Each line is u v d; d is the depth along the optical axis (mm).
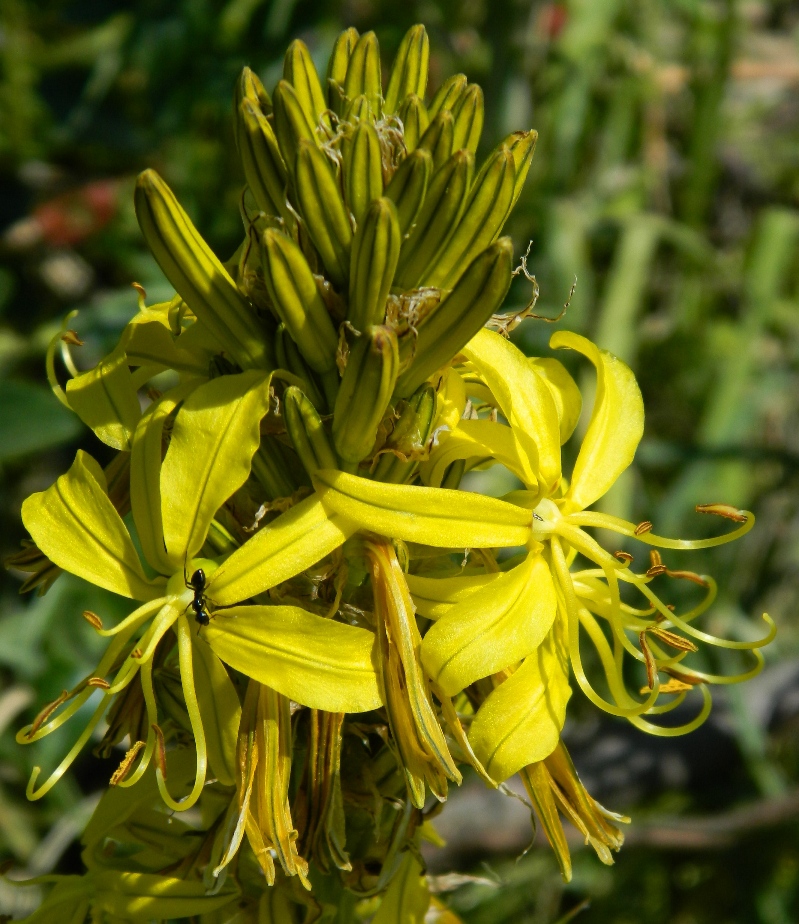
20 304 360
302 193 123
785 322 381
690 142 384
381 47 359
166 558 128
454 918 169
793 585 365
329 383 129
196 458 124
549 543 139
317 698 120
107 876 147
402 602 127
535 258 340
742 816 276
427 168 122
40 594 147
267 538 123
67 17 360
